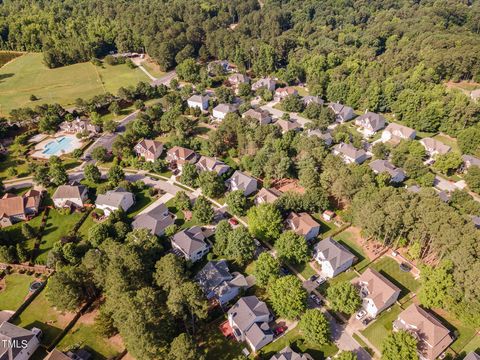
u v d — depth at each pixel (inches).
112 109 6555.1
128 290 2792.8
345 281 3097.9
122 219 4069.9
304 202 4104.3
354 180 4055.1
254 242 3725.4
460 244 2979.8
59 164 4889.3
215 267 3353.8
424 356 2699.3
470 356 2573.8
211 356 2780.5
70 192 4379.9
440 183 4933.6
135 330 2365.9
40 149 5615.2
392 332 2689.5
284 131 5920.3
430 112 5989.2
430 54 7564.0
